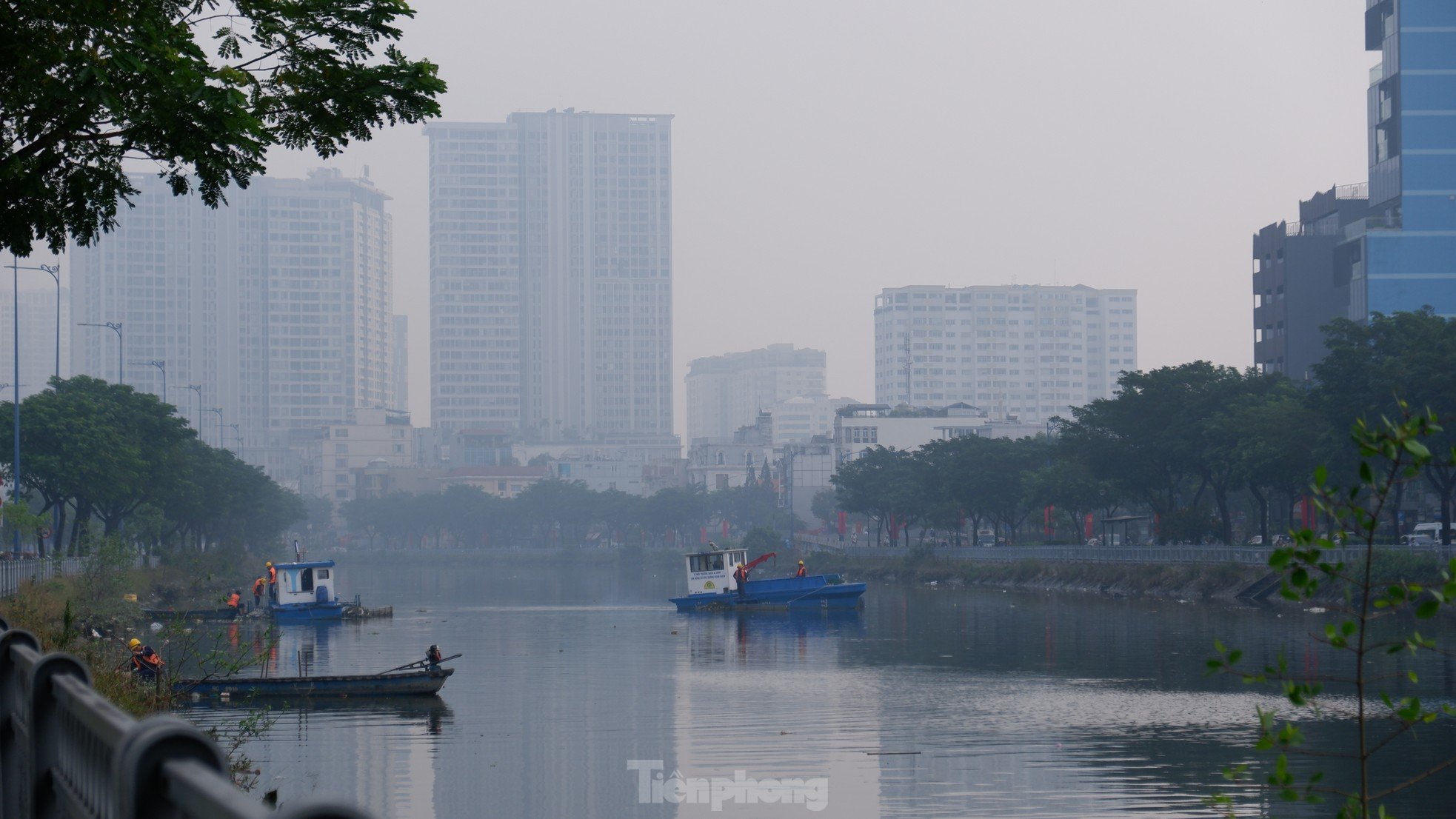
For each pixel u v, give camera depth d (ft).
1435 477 266.98
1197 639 216.54
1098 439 376.89
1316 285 527.40
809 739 127.65
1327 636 39.11
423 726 135.03
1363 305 480.23
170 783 18.29
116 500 319.47
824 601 327.88
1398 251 475.72
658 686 169.48
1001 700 153.28
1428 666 168.04
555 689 165.89
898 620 286.87
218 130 50.80
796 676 180.24
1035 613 293.43
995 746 122.42
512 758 117.91
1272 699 149.07
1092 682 168.04
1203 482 364.58
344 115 54.08
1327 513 38.01
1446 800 96.48
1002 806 97.19
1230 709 142.82
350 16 52.70
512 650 221.87
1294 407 302.86
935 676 177.99
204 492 424.46
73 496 311.68
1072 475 410.11
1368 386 260.62
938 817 94.48
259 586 313.73
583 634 257.75
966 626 261.85
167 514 410.11
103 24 48.78
